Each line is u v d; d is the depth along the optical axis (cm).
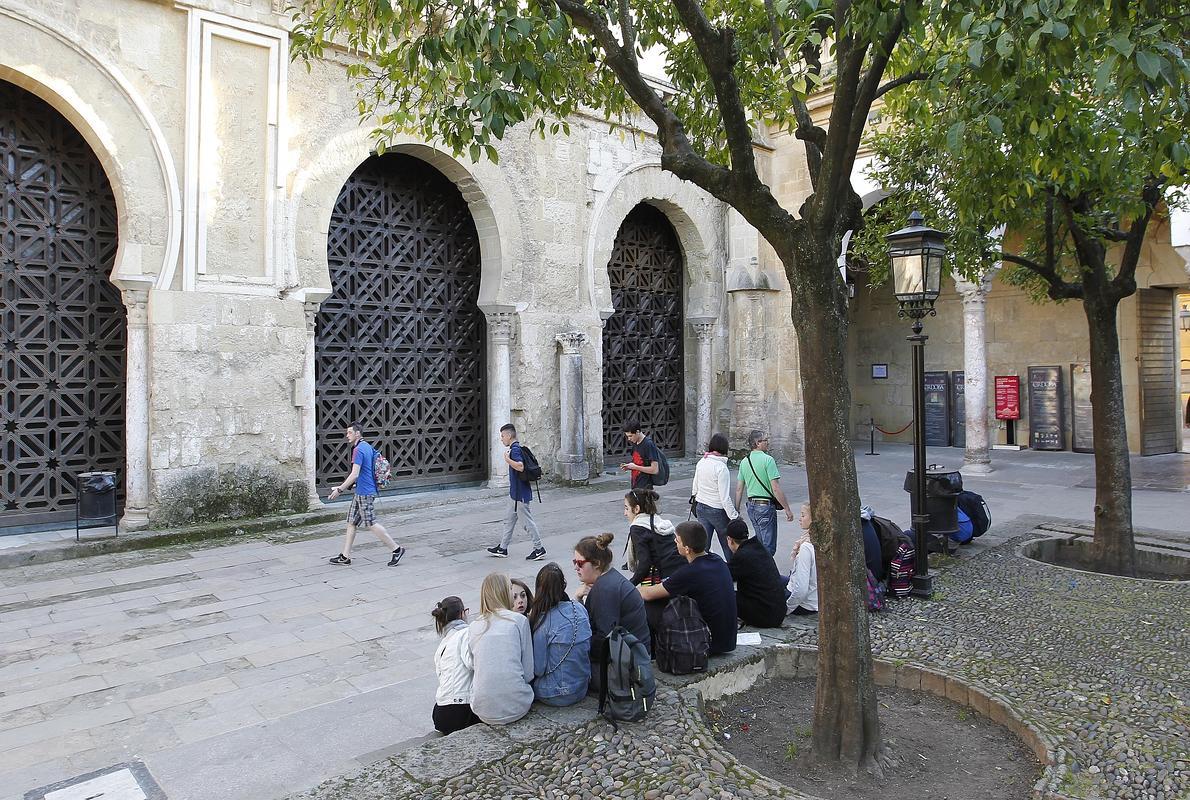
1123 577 747
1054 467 1570
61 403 963
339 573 802
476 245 1370
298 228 1079
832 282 411
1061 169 666
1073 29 352
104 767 404
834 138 397
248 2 1025
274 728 450
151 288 956
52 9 889
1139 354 1684
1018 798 370
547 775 362
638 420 1642
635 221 1644
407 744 429
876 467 1633
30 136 945
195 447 980
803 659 529
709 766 369
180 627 632
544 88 608
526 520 860
